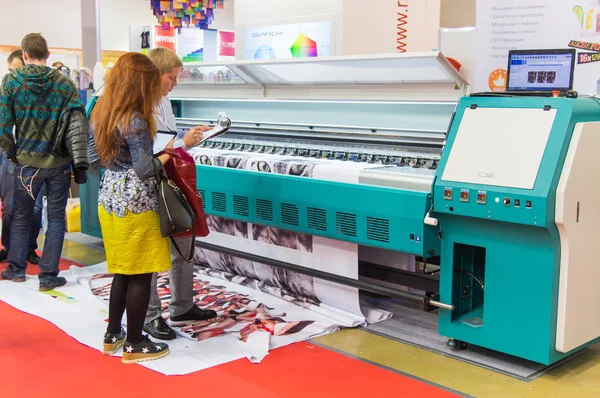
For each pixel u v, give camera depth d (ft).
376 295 15.53
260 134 16.97
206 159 15.98
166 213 10.75
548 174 10.18
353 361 11.58
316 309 14.08
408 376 10.95
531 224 10.24
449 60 12.74
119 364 11.41
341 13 15.89
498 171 10.68
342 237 13.05
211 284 16.07
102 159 10.97
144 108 10.73
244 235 15.80
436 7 17.16
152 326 12.53
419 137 13.43
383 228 12.30
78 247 20.42
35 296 15.30
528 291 10.80
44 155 15.61
